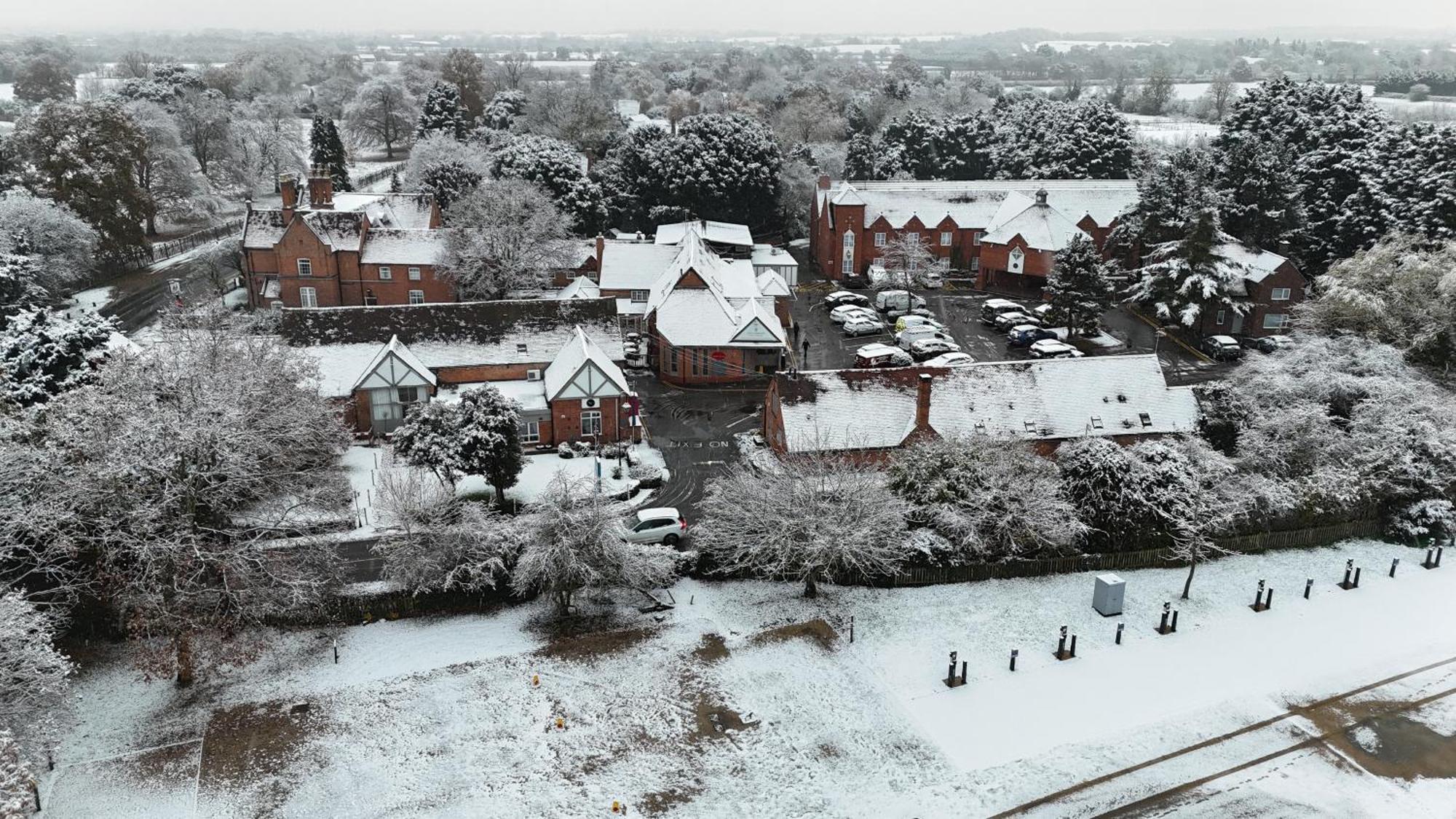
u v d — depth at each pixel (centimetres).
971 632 4116
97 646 3938
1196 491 4647
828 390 5425
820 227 10706
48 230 8000
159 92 14275
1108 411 5569
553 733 3434
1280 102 10275
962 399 5466
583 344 6041
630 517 4809
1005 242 9631
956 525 4394
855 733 3472
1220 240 7888
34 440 4097
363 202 9675
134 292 8688
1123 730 3534
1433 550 4803
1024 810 3138
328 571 4091
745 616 4200
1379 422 5278
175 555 3484
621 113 17475
